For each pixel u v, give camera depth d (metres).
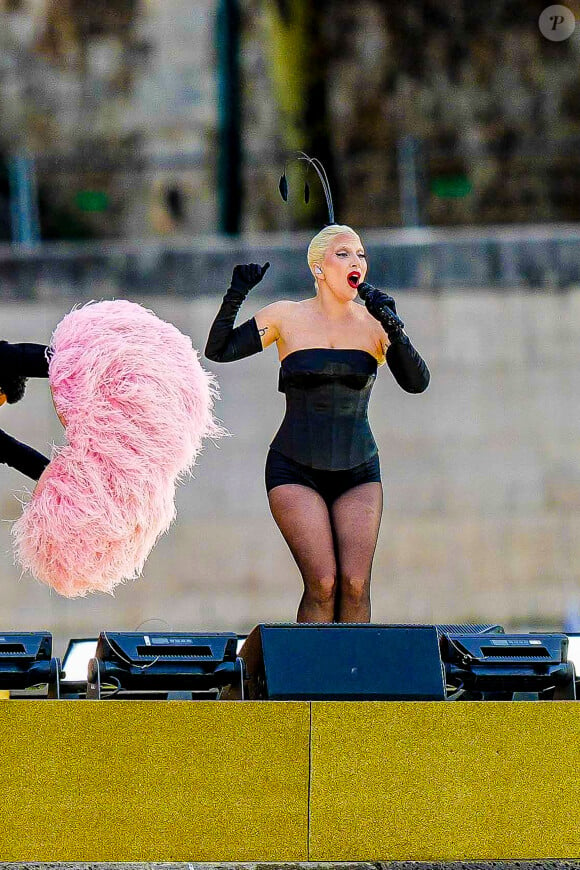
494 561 45.59
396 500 45.94
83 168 53.75
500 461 46.38
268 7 59.75
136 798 16.23
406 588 45.41
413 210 51.00
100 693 17.73
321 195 59.84
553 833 16.41
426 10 67.88
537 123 67.50
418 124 67.38
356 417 22.03
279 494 21.56
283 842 16.30
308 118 59.94
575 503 46.19
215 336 21.89
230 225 58.12
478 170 53.28
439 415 46.44
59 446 19.19
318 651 17.09
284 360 22.12
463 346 47.06
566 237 47.75
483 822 16.39
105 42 71.31
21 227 49.75
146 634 18.02
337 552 21.16
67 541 18.66
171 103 71.31
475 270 47.53
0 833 16.08
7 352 20.33
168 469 18.98
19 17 70.62
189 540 45.16
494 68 67.94
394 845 16.34
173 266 48.00
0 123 70.12
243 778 16.33
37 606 44.06
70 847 16.12
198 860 16.22
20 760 16.16
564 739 16.50
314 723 16.42
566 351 47.12
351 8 67.69
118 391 18.69
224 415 45.97
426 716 16.47
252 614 44.84
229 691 18.05
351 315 22.44
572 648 22.97
